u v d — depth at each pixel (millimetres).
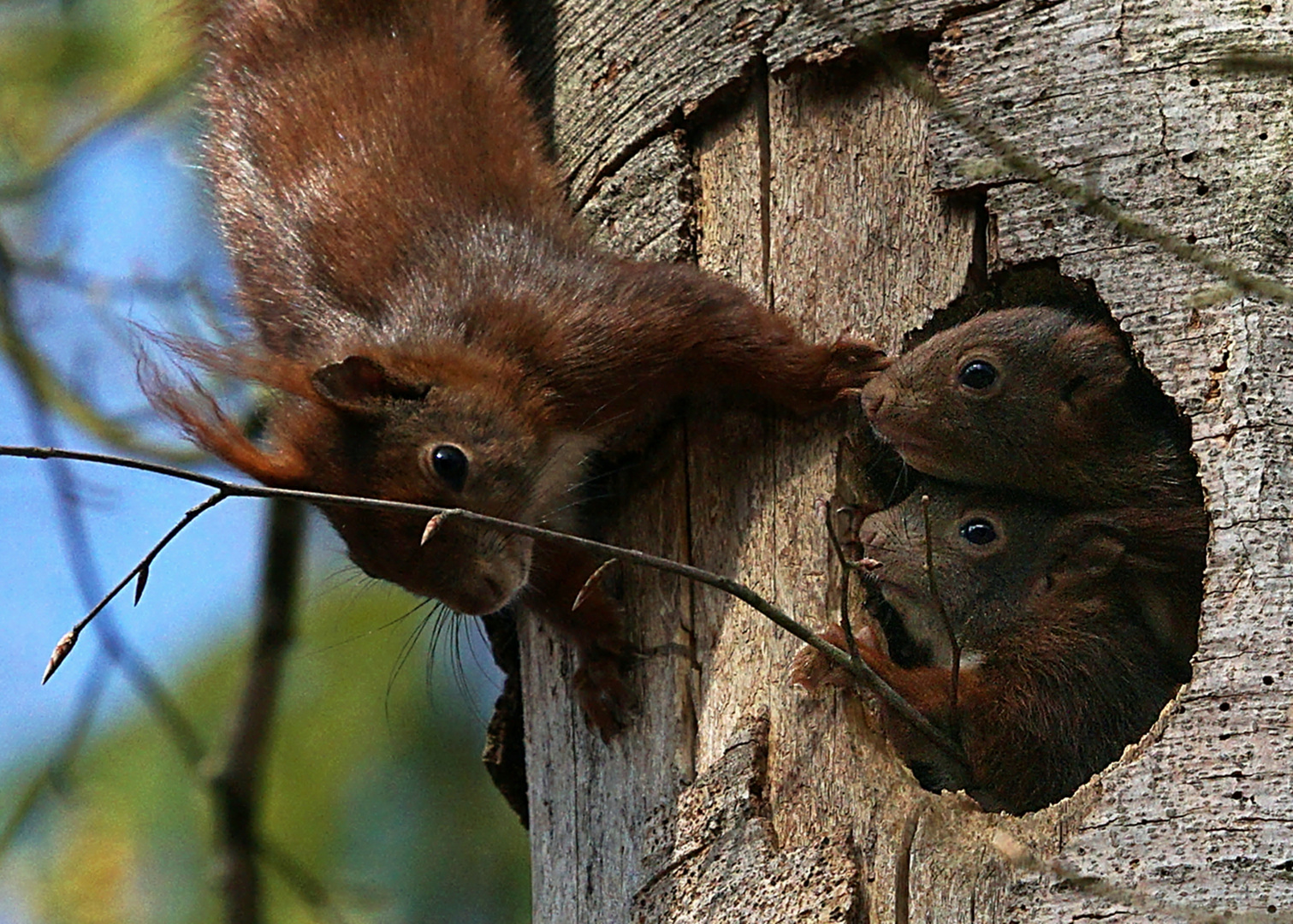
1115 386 10203
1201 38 9125
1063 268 9102
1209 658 8234
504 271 11102
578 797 10102
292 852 13852
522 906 14055
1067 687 10531
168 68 13961
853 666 8508
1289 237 8773
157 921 13641
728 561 9766
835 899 8578
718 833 9109
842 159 9852
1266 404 8531
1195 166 8953
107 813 13914
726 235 10203
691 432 10164
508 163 11539
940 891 8359
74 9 14703
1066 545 10570
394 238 11422
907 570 10648
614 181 10773
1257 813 7926
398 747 14234
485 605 10750
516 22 12047
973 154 9375
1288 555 8297
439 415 10844
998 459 10344
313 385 10734
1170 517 10375
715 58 10242
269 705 13109
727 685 9492
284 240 11711
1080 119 9180
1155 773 8133
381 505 7652
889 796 8797
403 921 13898
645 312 10133
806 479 9695
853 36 8719
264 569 13273
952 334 10203
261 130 12203
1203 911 7820
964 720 10422
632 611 10039
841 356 9680
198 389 11062
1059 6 9352
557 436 10766
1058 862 8156
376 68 12125
